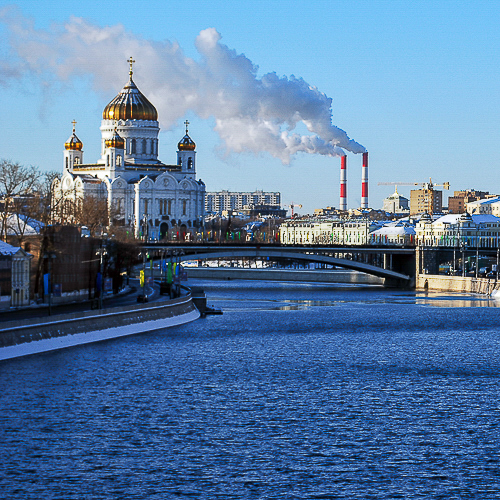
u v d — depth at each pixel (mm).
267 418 139875
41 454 120500
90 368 172625
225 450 123688
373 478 114062
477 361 194000
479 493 109750
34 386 155750
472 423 138625
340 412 144250
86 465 116812
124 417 138250
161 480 112312
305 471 116000
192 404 147375
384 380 170375
